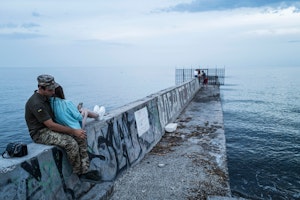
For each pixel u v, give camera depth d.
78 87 187.12
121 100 109.00
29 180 2.45
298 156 8.61
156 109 7.20
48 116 2.72
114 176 4.21
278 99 36.62
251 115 20.16
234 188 5.62
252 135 12.45
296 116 19.98
